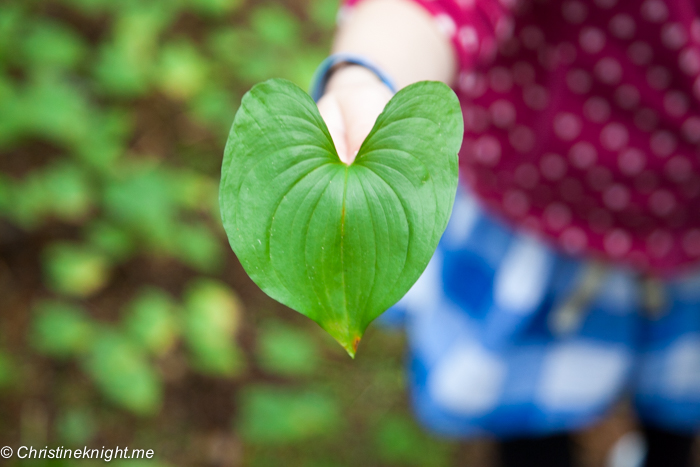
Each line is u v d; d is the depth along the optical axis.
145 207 1.75
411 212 0.74
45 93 1.74
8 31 1.88
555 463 1.35
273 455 1.71
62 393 1.59
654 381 1.25
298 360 1.81
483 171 1.01
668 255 1.02
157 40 2.20
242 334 1.88
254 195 0.74
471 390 1.18
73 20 2.14
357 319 0.75
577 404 1.22
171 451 1.62
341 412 1.83
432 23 0.83
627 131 0.94
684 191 0.97
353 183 0.75
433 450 1.81
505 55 0.94
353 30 0.83
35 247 1.76
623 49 0.92
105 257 1.78
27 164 1.81
